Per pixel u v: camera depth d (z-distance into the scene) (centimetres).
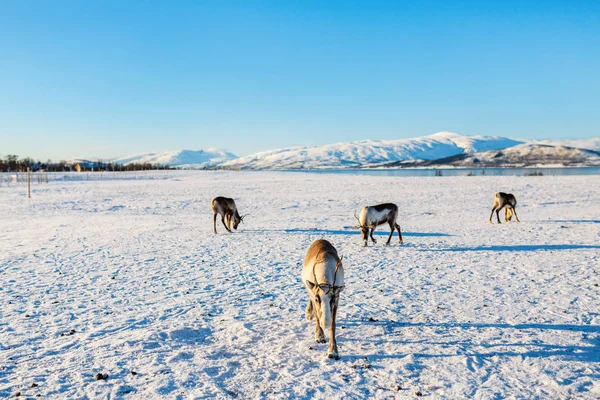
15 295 1041
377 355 684
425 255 1521
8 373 623
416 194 4091
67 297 1026
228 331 795
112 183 6694
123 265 1390
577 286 1077
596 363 648
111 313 903
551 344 718
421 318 855
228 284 1145
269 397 557
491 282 1132
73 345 729
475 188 4541
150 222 2559
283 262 1427
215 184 6097
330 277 655
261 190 4925
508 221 2436
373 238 1822
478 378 605
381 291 1057
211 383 593
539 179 5659
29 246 1755
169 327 814
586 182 5012
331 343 674
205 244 1788
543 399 550
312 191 4681
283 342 741
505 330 784
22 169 13762
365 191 4525
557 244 1697
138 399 551
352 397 557
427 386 584
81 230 2222
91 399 550
